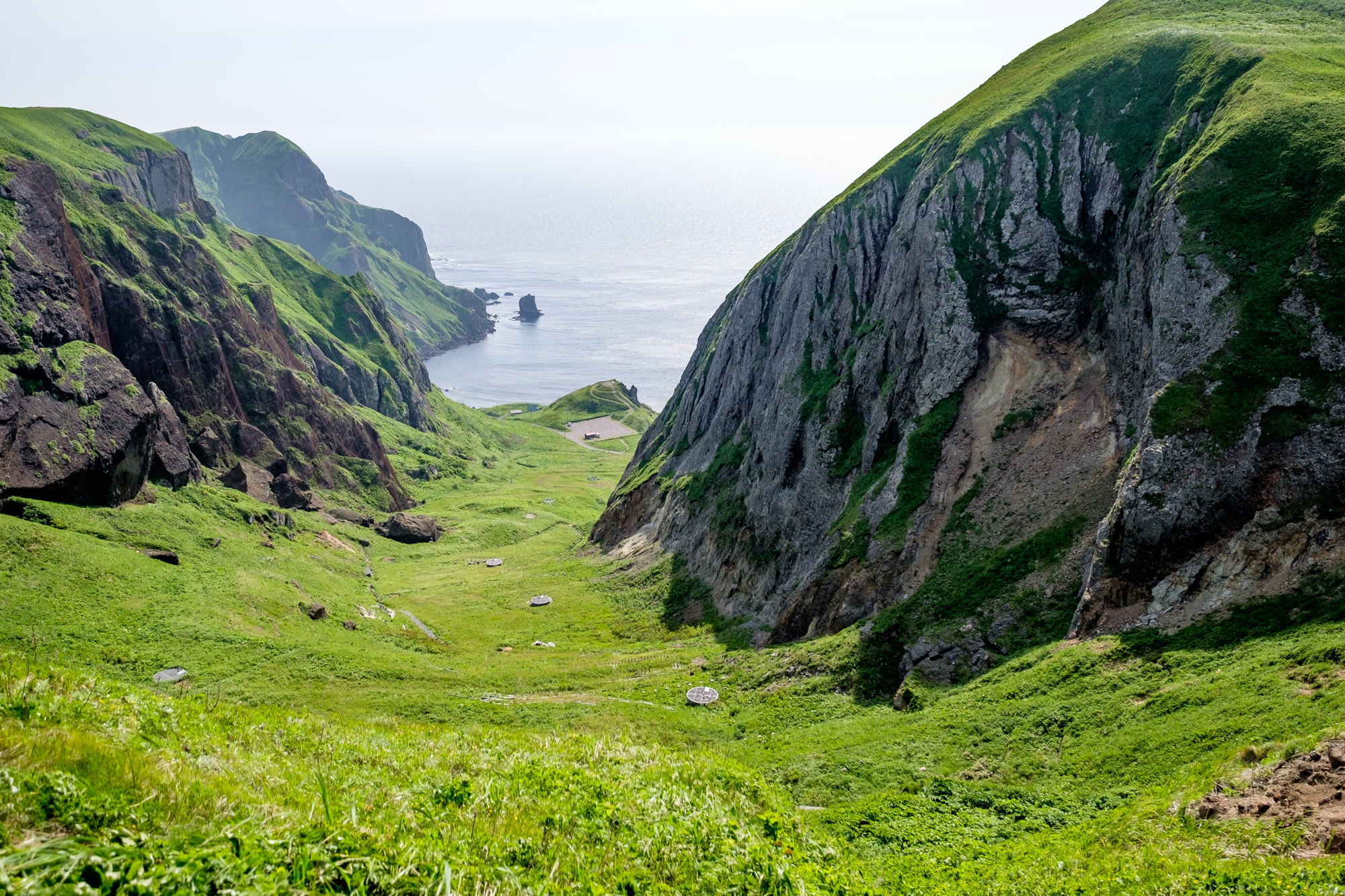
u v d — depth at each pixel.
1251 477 36.41
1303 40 56.81
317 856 8.43
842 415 69.00
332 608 75.25
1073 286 57.22
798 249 90.06
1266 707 24.73
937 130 78.44
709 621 69.69
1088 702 32.16
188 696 19.66
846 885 14.24
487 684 55.81
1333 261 39.22
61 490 74.00
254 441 121.44
